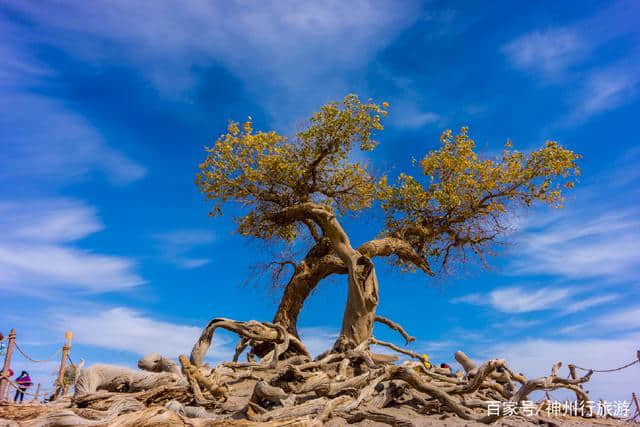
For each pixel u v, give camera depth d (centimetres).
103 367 952
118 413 735
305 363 1198
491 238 1922
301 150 1812
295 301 1731
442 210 1889
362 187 1902
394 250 1792
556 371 920
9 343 1292
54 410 645
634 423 1051
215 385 933
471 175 1867
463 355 1444
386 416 764
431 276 1892
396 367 924
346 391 923
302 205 1689
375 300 1522
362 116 1788
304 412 766
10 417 675
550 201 1841
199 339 1349
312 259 1789
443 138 1920
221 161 1745
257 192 1777
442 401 883
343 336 1478
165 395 897
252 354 1573
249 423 661
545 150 1827
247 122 1783
